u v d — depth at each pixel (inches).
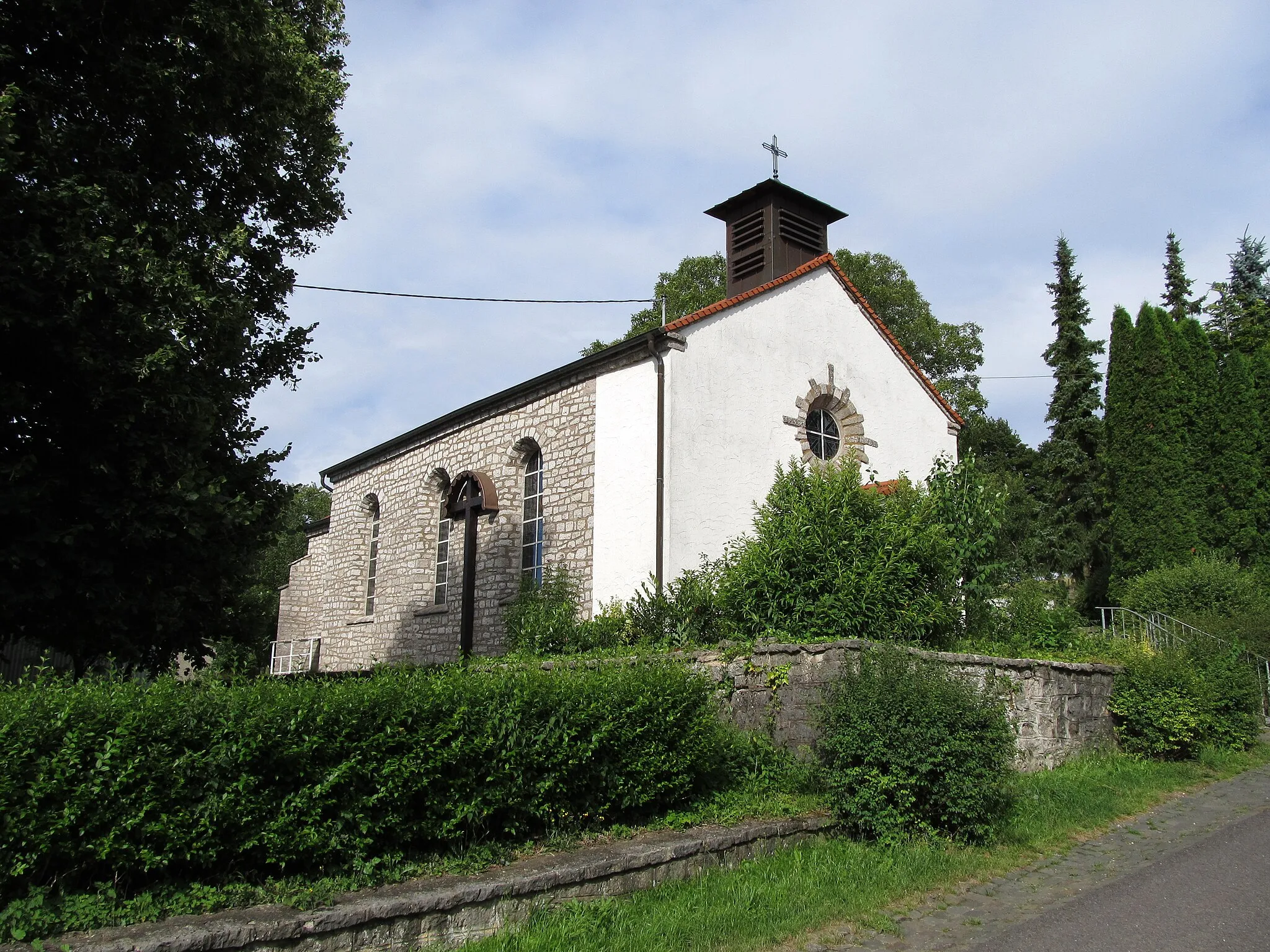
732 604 416.5
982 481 496.7
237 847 202.2
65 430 379.2
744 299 641.6
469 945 208.7
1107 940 222.1
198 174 454.9
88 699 193.3
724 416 614.2
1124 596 717.3
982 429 1659.7
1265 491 810.8
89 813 184.5
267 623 560.1
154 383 364.8
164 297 372.2
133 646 411.8
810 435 681.0
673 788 294.5
